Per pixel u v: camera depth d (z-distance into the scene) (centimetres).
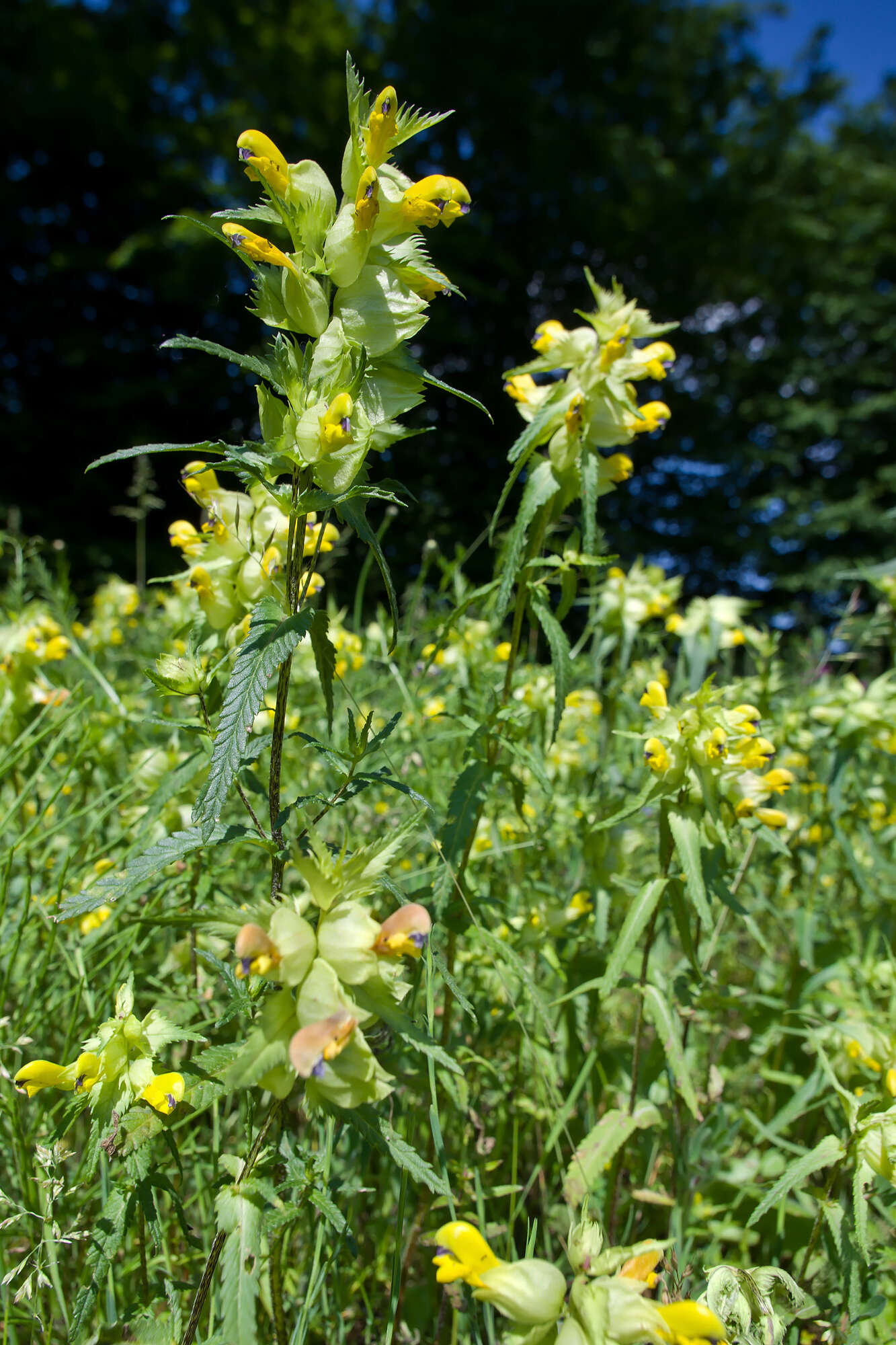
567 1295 20
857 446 354
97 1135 21
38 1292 23
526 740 43
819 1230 27
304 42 284
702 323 371
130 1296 26
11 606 49
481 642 52
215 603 28
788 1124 37
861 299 367
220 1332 22
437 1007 35
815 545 333
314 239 21
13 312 282
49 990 32
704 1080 39
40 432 252
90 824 40
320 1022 18
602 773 46
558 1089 37
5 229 280
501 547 40
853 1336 26
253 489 27
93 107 273
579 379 31
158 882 31
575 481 31
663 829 30
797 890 54
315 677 48
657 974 34
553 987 41
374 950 19
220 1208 19
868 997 42
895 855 57
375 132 21
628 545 284
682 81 342
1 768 35
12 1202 22
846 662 55
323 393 20
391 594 20
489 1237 28
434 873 34
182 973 33
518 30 288
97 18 319
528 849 43
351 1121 19
